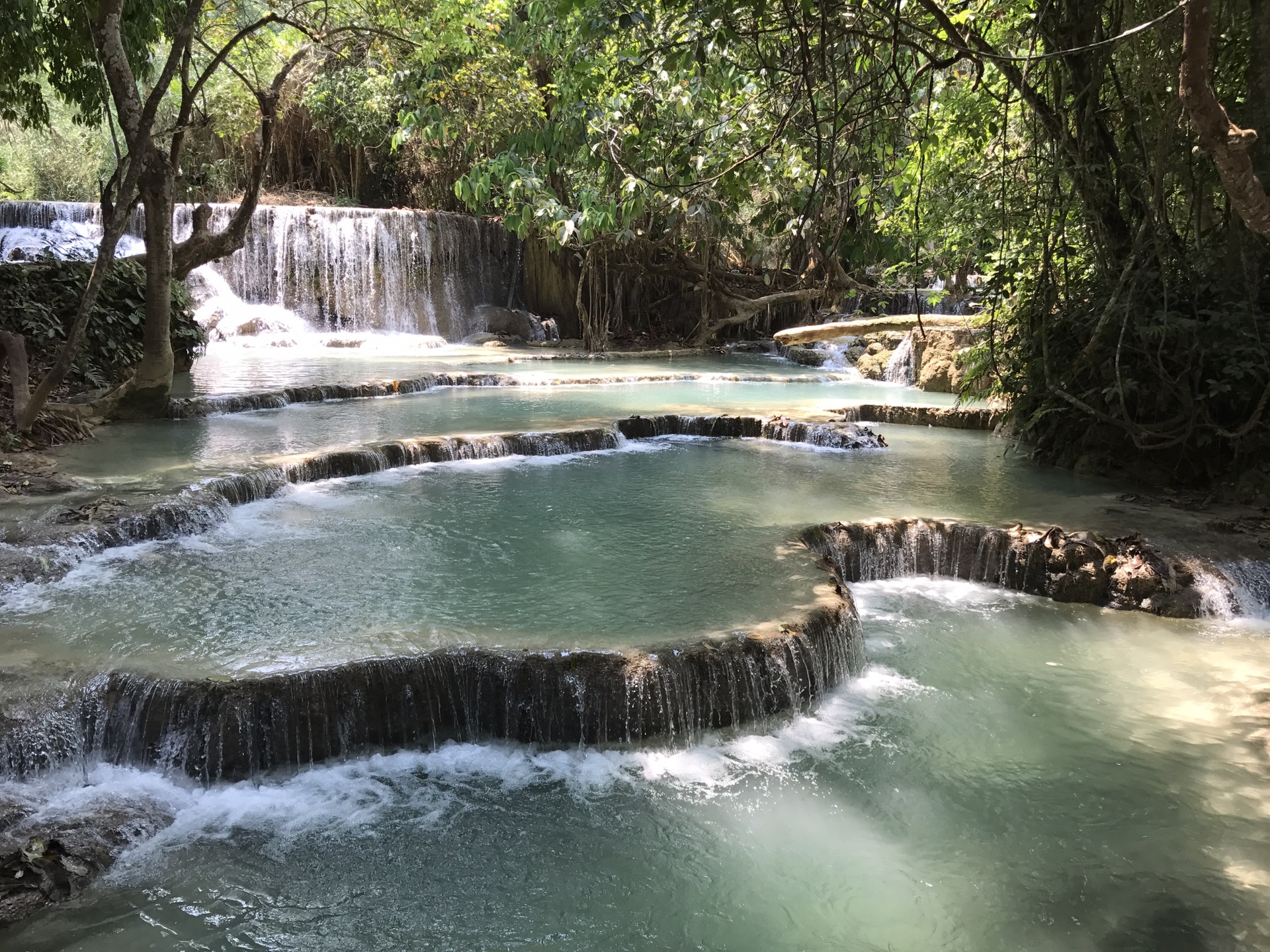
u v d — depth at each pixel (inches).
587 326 994.1
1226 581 307.6
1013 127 487.5
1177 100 346.0
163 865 181.6
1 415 428.8
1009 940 170.1
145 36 503.5
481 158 950.4
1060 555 324.8
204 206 586.9
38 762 202.5
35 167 1071.0
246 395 546.6
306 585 275.1
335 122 1116.5
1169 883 184.9
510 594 268.4
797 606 260.2
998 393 490.6
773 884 183.3
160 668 216.8
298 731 212.5
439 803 204.2
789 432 518.9
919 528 345.7
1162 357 391.5
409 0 624.4
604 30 336.2
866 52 303.1
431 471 428.1
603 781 213.5
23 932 162.6
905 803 209.6
